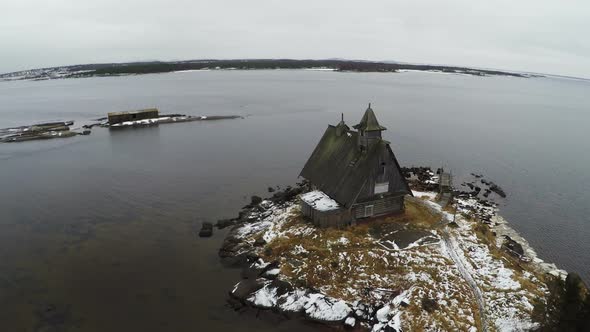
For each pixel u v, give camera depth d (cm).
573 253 3684
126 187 5406
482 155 7412
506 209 4734
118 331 2558
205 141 8394
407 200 4394
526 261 3422
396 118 11594
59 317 2703
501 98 19738
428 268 3016
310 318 2642
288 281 2983
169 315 2709
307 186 5022
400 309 2603
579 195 5316
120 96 17700
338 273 3016
